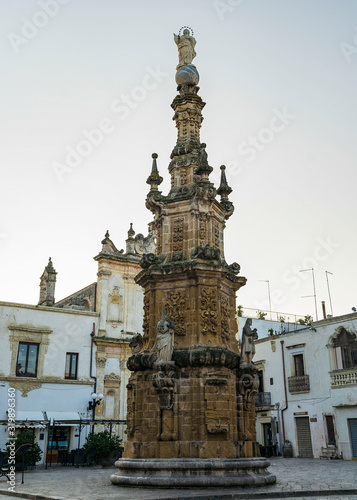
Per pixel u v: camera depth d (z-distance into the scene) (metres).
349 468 24.39
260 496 14.12
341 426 35.28
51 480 20.44
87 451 31.09
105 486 17.08
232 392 18.34
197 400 17.50
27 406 36.12
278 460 33.78
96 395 37.41
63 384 37.91
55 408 37.16
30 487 17.53
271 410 40.69
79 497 14.02
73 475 23.44
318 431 36.84
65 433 37.22
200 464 16.16
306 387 38.19
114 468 29.41
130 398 19.59
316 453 36.66
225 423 17.33
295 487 15.64
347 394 35.25
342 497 13.95
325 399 36.75
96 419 38.09
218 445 16.95
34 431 35.78
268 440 41.44
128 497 13.75
